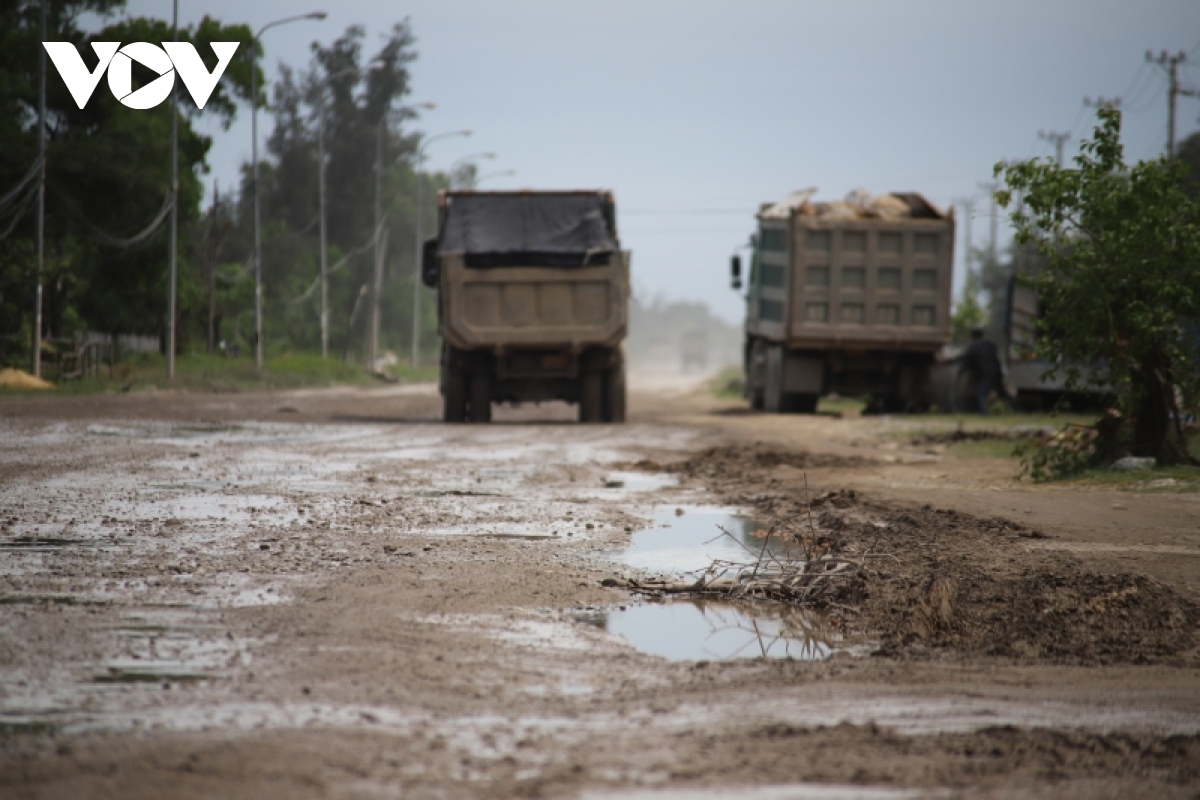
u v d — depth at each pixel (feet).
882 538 117.70
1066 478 171.73
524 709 60.44
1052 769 51.39
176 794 46.21
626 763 51.49
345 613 81.66
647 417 380.37
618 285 310.65
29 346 474.90
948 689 66.08
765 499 153.48
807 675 69.36
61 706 58.39
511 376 316.60
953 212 368.07
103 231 562.25
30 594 85.76
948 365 382.01
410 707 59.82
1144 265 168.86
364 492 153.69
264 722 56.24
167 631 75.00
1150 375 174.50
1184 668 72.33
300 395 497.05
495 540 118.11
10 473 161.07
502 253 305.73
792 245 367.25
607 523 133.39
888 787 48.96
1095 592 89.81
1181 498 146.20
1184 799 48.03
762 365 426.92
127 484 153.79
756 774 50.24
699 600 93.81
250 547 108.68
